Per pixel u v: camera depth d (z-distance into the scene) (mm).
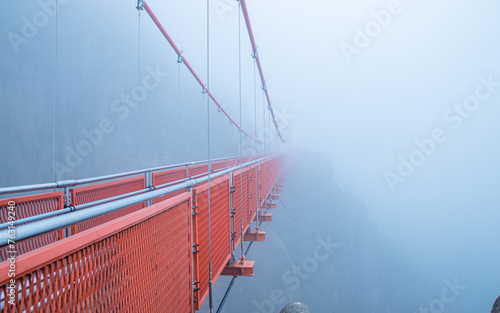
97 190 3059
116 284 1188
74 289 954
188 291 2164
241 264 4273
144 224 1473
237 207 4477
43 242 2145
